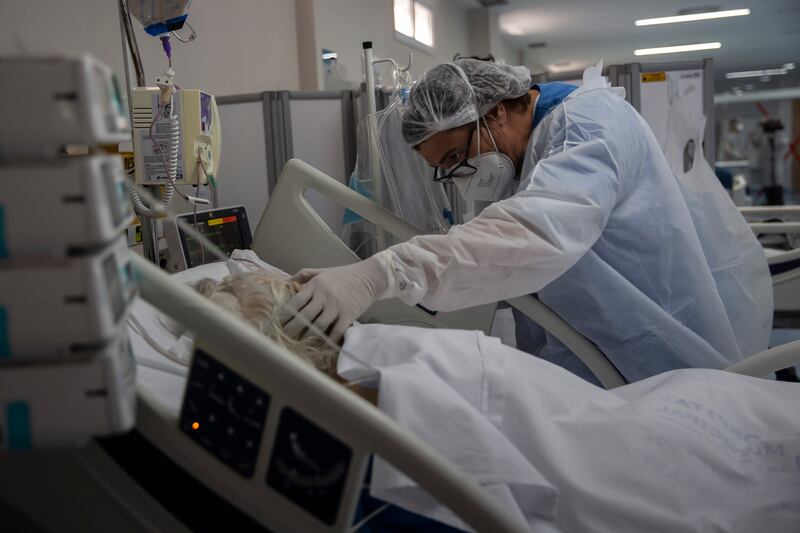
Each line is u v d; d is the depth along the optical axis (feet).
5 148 1.70
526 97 5.40
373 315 5.33
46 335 1.74
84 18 6.37
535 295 5.30
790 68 40.63
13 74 1.68
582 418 3.13
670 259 5.11
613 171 4.60
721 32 29.58
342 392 2.10
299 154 8.44
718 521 2.82
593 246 5.06
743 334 5.71
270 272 4.25
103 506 2.19
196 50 8.57
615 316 4.98
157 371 3.27
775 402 3.44
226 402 2.21
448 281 4.04
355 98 8.55
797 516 2.96
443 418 2.75
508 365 3.18
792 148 47.80
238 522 2.22
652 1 23.67
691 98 8.49
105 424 1.81
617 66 8.38
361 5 14.19
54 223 1.72
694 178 6.11
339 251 5.46
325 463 2.14
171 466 2.24
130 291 2.05
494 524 2.11
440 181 5.60
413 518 2.89
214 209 6.27
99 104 1.77
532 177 4.40
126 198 2.11
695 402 3.34
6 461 2.15
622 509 2.78
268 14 10.65
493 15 25.03
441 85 4.88
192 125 5.07
